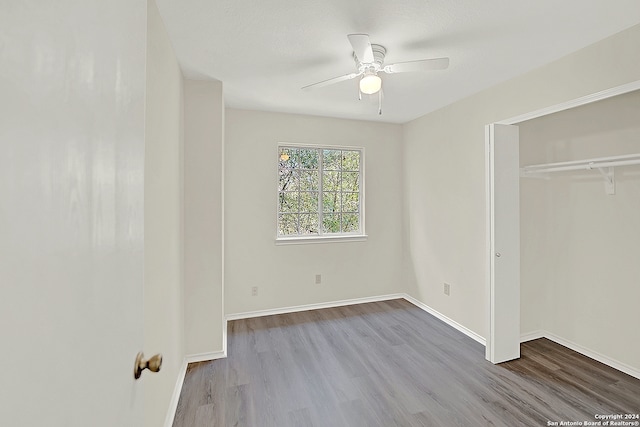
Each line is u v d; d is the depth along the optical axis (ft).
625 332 8.05
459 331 10.53
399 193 13.80
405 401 6.86
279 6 5.54
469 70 8.18
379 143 13.56
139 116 2.58
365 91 6.88
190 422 6.25
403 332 10.45
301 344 9.60
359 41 5.85
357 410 6.58
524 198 9.69
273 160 12.10
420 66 6.76
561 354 8.95
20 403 1.11
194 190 8.64
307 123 12.50
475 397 6.97
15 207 1.09
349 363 8.48
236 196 11.66
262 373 8.00
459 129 10.64
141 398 2.59
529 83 8.21
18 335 1.11
